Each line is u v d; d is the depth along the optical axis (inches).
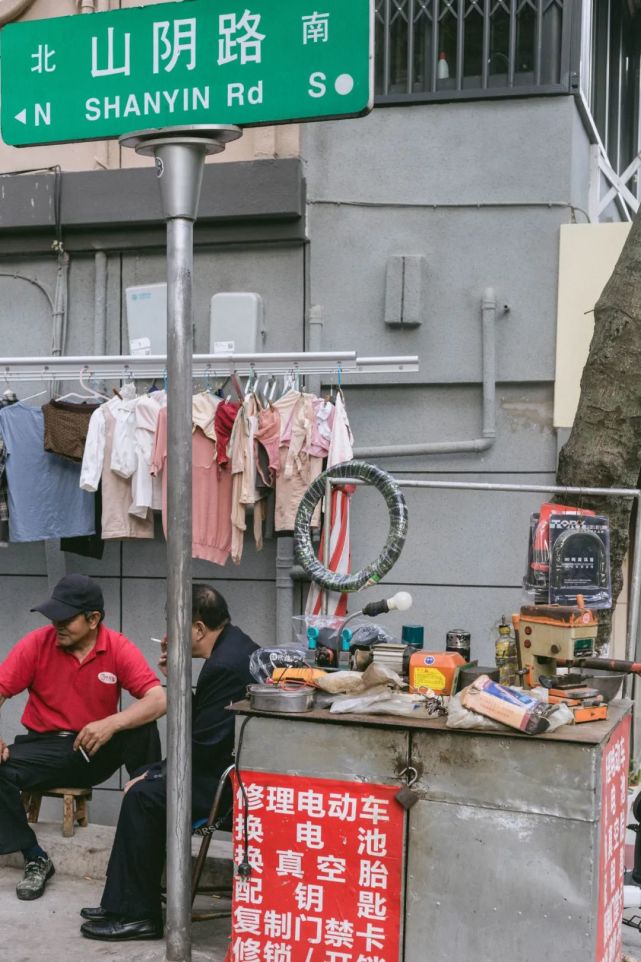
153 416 204.7
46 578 238.1
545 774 122.8
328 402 204.5
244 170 216.7
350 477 158.1
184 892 143.9
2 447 214.5
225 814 157.8
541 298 211.6
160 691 181.0
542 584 146.9
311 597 193.8
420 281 214.2
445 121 216.1
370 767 130.6
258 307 218.4
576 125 217.5
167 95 138.4
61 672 183.6
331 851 132.4
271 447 200.8
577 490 172.6
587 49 225.1
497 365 213.5
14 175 232.4
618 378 174.1
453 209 215.6
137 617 231.9
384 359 199.8
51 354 236.8
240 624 225.1
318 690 140.2
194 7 136.9
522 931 124.0
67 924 163.0
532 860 123.4
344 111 131.6
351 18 131.1
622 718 137.0
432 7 219.1
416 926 128.6
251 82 135.0
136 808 155.3
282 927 134.6
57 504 215.8
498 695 125.0
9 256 238.2
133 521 209.2
